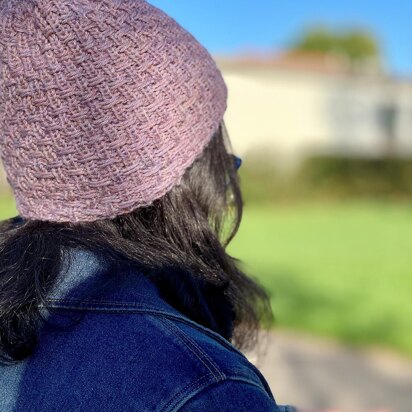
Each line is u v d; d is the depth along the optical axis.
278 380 4.40
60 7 1.05
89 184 1.05
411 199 22.34
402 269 8.73
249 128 24.98
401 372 4.58
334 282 7.81
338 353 4.97
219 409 0.88
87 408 0.90
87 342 0.96
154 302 0.99
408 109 26.52
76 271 1.03
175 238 1.10
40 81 1.04
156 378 0.89
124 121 1.04
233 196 1.27
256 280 1.74
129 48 1.05
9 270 1.04
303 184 21.55
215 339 0.99
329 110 25.73
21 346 0.98
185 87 1.08
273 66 24.97
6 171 1.13
